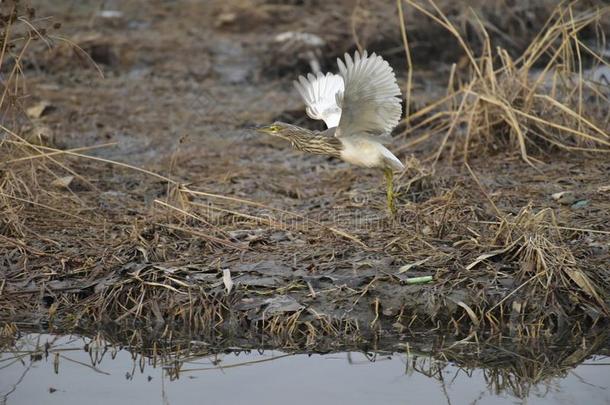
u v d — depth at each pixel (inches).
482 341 423.5
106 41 872.3
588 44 864.9
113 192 561.0
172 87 810.8
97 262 468.4
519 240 448.1
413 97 732.0
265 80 835.4
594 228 474.9
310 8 978.7
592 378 396.5
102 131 689.0
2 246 478.0
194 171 605.3
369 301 435.8
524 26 857.5
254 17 966.4
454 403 374.6
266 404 374.6
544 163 581.3
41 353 425.1
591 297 429.7
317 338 427.8
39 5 1003.9
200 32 954.7
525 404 372.8
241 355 424.2
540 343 420.2
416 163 550.3
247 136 685.3
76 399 380.8
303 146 477.7
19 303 450.0
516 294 431.5
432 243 465.4
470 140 611.5
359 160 466.6
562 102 619.5
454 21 865.5
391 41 862.5
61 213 518.6
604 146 597.3
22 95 603.5
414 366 409.1
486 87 603.5
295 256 462.3
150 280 452.4
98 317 445.4
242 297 442.3
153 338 438.3
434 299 432.8
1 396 382.9
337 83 486.6
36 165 559.5
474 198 523.2
